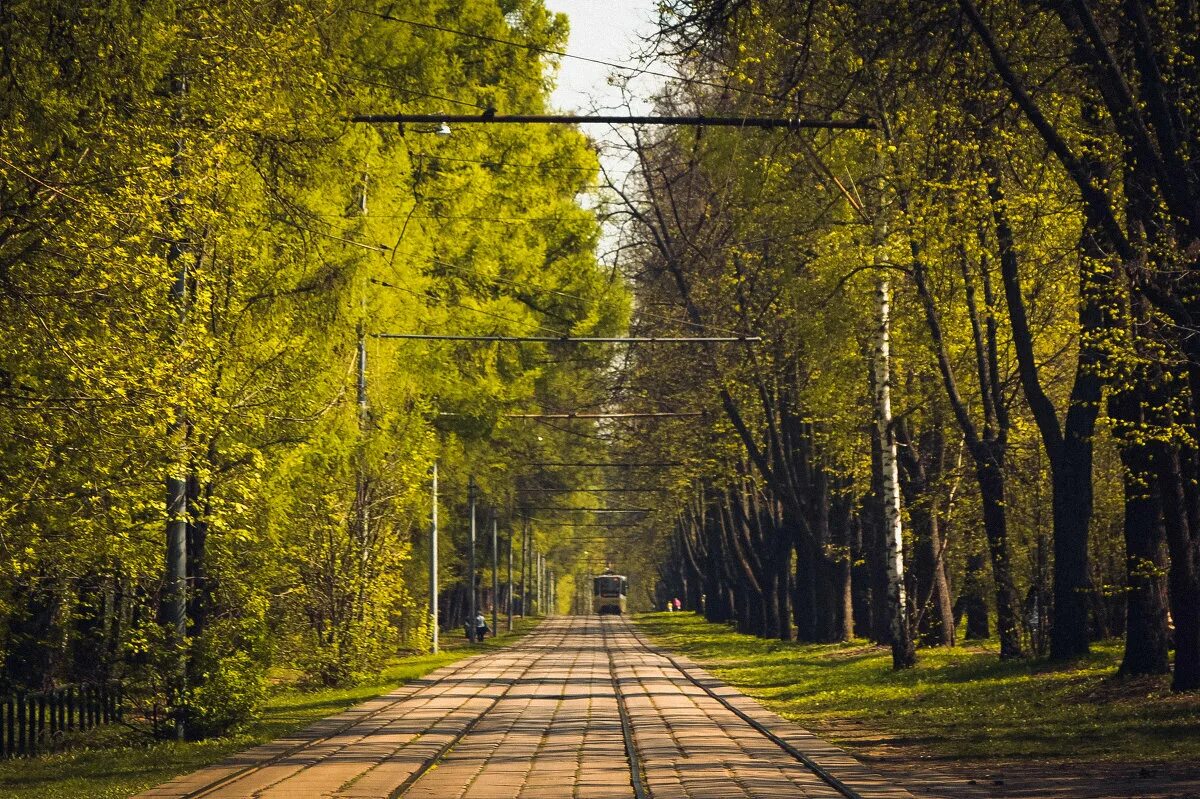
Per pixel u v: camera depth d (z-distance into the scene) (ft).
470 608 382.01
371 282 151.12
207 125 91.40
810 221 164.66
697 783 79.71
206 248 104.68
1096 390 134.82
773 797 73.46
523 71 264.11
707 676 197.06
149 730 114.21
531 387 278.67
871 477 212.84
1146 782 73.10
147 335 84.07
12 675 120.37
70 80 81.10
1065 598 140.77
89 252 79.92
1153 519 117.39
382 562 199.82
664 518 425.69
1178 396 104.47
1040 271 138.31
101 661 116.37
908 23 90.38
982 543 190.70
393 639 212.43
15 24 78.59
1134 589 119.75
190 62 90.58
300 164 102.22
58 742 108.17
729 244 218.18
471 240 258.78
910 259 154.40
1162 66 90.84
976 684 136.56
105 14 80.74
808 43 93.86
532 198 273.75
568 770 86.84
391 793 77.20
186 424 92.68
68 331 81.41
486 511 449.06
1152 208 99.66
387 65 222.28
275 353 115.34
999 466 155.22
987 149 108.06
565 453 429.38
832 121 100.27
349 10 103.65
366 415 178.70
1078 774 78.23
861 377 190.90
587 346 291.58
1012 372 171.53
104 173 81.30
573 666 232.12
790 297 183.21
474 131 247.91
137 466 89.35
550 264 286.46
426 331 237.86
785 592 305.94
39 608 115.34
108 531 93.97
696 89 133.08
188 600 118.32
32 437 84.02
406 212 191.01
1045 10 91.30
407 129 194.18
